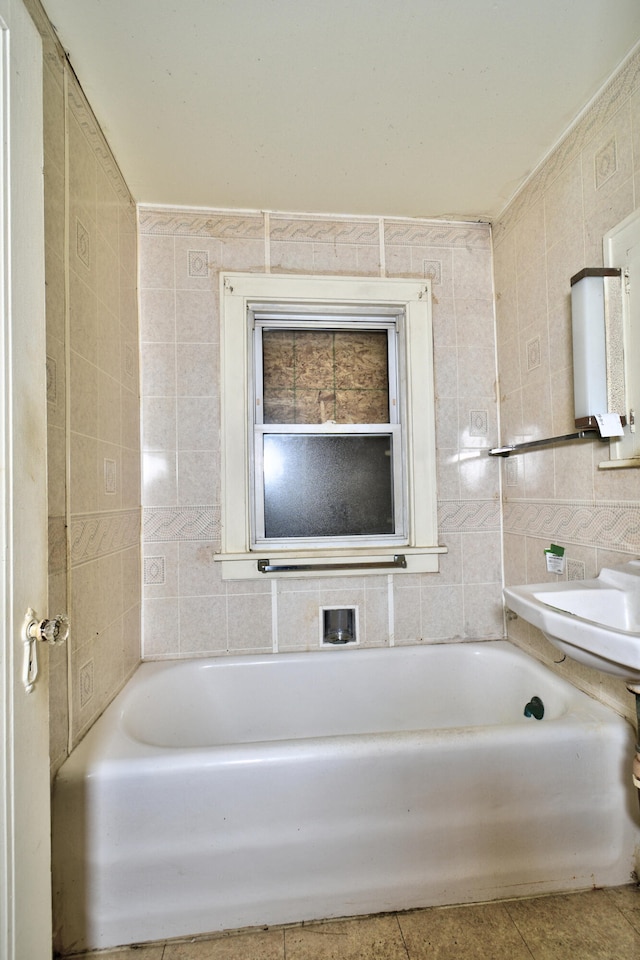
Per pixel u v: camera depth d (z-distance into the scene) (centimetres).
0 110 69
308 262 188
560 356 155
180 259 182
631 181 124
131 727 139
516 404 183
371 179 169
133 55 119
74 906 108
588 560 143
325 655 179
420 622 191
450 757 116
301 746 115
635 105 122
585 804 121
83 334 127
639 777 106
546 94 134
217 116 138
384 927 112
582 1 108
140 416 178
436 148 154
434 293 195
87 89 128
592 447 140
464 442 195
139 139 147
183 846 110
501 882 118
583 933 110
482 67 124
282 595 184
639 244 120
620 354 125
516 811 118
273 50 118
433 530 190
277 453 192
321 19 110
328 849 113
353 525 195
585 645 92
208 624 180
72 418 119
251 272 184
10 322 71
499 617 195
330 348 198
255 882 112
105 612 141
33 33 79
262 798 112
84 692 125
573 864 120
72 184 121
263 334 195
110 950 108
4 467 69
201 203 181
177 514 179
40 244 80
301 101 133
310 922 114
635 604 118
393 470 198
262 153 154
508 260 186
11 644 69
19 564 72
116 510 151
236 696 174
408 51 119
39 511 78
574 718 127
